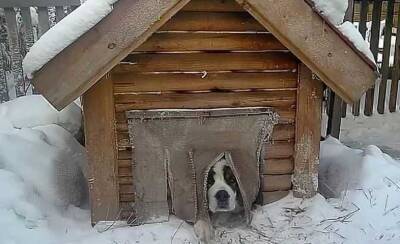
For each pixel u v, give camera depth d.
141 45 2.04
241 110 2.17
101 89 2.06
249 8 1.86
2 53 3.62
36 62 1.79
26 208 2.12
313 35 1.93
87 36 1.80
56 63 1.82
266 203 2.36
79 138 2.92
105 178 2.17
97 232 2.15
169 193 2.24
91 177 2.17
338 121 3.45
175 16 2.01
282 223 2.22
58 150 2.54
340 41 1.96
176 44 2.06
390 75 4.18
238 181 2.21
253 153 2.23
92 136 2.11
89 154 2.14
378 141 3.53
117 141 2.16
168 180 2.21
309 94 2.21
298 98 2.21
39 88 1.84
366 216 2.23
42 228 2.08
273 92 2.21
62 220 2.22
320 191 2.62
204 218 2.22
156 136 2.13
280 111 2.24
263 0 1.85
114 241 2.06
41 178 2.32
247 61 2.13
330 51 1.97
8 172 2.23
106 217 2.22
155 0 1.80
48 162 2.40
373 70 2.03
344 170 2.66
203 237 2.13
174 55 2.08
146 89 2.11
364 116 4.08
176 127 2.13
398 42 3.97
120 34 1.82
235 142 2.20
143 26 1.82
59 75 1.83
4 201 2.09
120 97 2.11
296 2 1.88
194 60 2.10
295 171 2.32
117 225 2.20
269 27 1.91
